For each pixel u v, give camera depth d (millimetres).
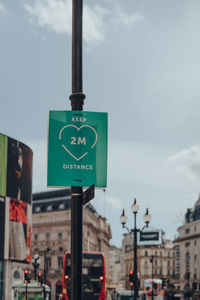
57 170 7172
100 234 131375
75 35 7078
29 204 78500
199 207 129750
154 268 165875
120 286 143750
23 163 77000
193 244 129250
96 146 7297
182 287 131500
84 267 31922
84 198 7039
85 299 31359
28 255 76875
